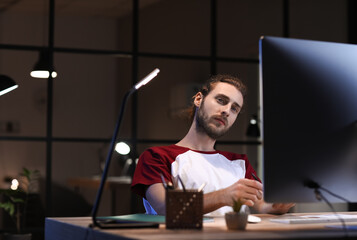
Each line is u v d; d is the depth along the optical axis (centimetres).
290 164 158
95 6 580
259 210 223
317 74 161
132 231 151
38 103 591
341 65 164
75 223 174
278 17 564
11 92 575
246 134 552
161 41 587
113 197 566
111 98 648
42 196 520
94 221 160
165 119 624
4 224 491
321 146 161
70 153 591
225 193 183
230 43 555
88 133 630
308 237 139
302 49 161
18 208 471
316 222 182
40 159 571
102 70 639
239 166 240
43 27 557
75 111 628
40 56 499
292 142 158
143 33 585
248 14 560
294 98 159
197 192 157
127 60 648
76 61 625
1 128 570
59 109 614
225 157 239
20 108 579
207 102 231
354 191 165
